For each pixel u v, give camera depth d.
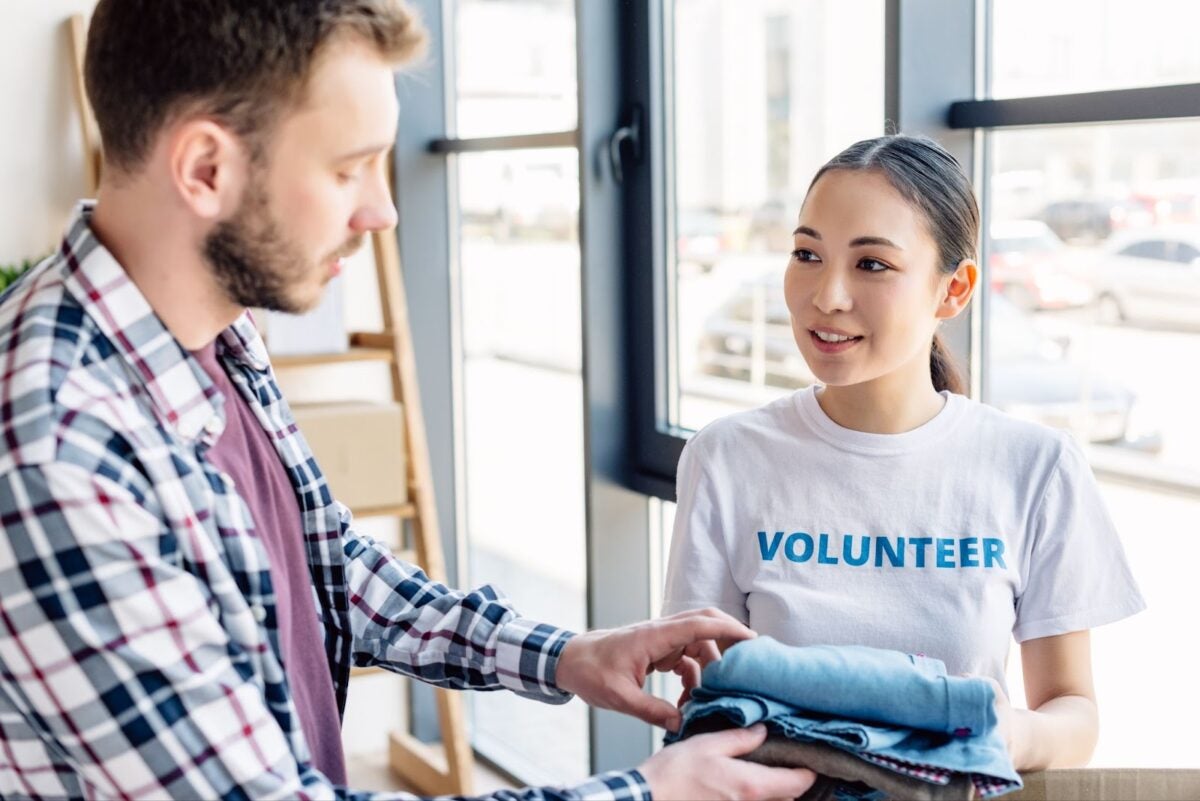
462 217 3.37
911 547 1.28
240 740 0.94
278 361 2.94
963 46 1.94
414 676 1.33
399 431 3.02
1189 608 1.75
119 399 0.97
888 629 1.26
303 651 1.21
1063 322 1.87
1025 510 1.29
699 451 1.39
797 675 1.05
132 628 0.91
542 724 3.28
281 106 0.96
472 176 3.30
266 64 0.94
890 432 1.32
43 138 3.02
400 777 3.34
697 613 1.19
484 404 3.40
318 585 1.28
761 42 2.32
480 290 3.33
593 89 2.59
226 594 0.97
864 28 2.08
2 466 0.90
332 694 1.24
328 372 3.29
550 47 2.91
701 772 1.01
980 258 1.99
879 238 1.23
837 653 1.08
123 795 0.93
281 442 1.22
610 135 2.62
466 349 3.44
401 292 3.10
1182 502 1.73
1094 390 1.84
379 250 3.10
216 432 1.06
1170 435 1.74
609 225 2.64
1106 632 1.88
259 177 0.98
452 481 3.53
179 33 0.95
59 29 3.00
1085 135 1.80
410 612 1.32
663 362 2.65
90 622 0.90
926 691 1.02
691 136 2.54
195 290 1.03
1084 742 1.22
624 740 2.85
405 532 3.47
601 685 1.18
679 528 1.39
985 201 1.98
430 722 3.53
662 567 2.80
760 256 2.38
